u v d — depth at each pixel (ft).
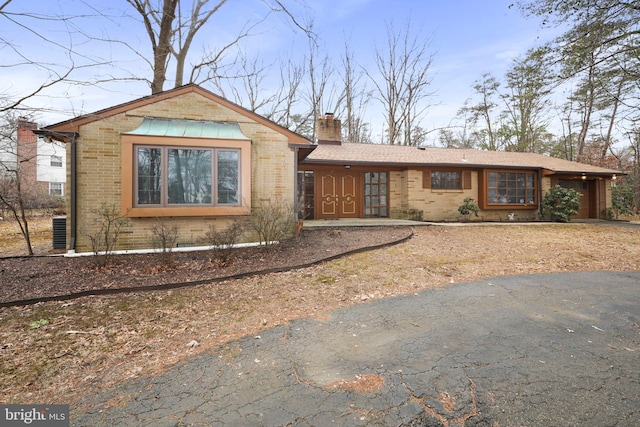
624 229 37.88
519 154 54.44
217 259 20.04
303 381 8.15
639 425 6.32
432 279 18.13
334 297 15.23
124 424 6.66
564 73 27.04
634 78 29.19
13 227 41.32
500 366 8.68
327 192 42.11
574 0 23.41
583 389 7.57
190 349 10.24
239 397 7.54
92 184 22.58
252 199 26.13
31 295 14.57
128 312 13.25
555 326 11.50
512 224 39.96
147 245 23.41
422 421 6.52
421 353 9.53
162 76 30.53
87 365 9.34
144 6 26.61
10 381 8.51
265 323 12.26
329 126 47.80
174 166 23.84
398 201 43.32
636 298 14.73
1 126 16.58
